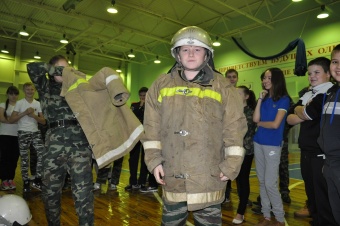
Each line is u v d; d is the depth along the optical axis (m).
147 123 1.62
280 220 2.73
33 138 4.57
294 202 4.04
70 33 13.52
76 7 10.61
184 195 1.50
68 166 2.20
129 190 4.67
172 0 10.01
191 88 1.54
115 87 1.90
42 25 12.34
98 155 2.05
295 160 9.75
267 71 2.96
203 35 1.56
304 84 9.44
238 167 1.42
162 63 15.41
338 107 1.83
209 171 1.47
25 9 11.02
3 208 2.25
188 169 1.46
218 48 12.52
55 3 9.95
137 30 12.18
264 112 2.88
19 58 14.16
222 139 1.54
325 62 2.39
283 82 2.85
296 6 9.59
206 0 9.96
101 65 16.61
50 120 2.26
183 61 1.58
